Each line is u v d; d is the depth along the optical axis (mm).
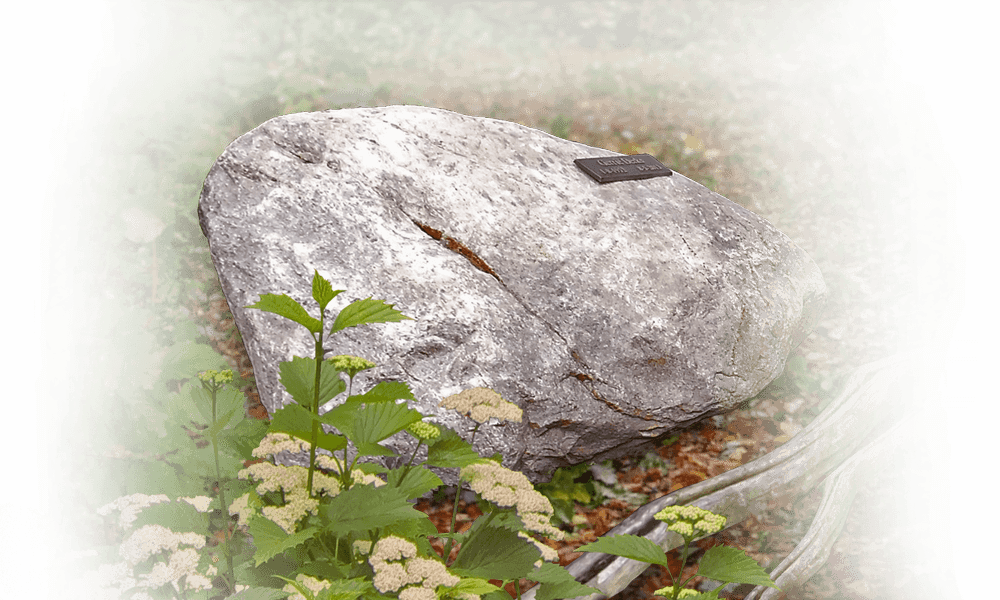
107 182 4105
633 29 5914
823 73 5371
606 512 3326
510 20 5891
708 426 3785
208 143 4473
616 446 3537
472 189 3848
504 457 3172
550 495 3387
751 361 3779
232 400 2295
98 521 2990
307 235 3453
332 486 2006
